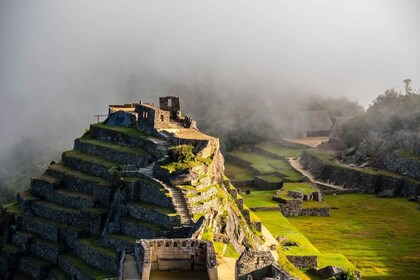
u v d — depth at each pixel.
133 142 151.25
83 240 137.25
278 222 174.38
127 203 128.12
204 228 110.94
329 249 158.50
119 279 75.25
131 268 77.62
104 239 129.62
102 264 127.25
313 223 184.00
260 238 145.50
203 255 77.12
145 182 128.38
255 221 150.00
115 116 166.88
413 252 157.12
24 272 146.38
